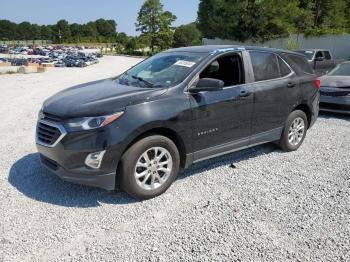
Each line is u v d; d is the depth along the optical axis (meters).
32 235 3.25
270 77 5.24
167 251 3.04
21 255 2.96
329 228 3.43
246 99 4.77
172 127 4.00
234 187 4.35
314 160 5.39
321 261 2.92
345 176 4.76
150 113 3.81
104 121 3.60
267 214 3.69
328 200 4.03
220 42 39.03
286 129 5.56
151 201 3.95
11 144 6.04
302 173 4.85
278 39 35.62
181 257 2.96
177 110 4.02
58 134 3.69
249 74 4.92
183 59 4.69
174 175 4.16
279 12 34.28
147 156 3.90
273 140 5.47
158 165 4.01
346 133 7.11
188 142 4.22
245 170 4.92
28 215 3.60
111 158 3.64
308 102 5.83
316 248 3.11
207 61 4.50
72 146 3.62
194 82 4.29
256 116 4.98
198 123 4.25
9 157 5.34
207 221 3.53
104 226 3.42
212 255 2.99
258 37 35.50
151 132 3.97
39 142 3.96
